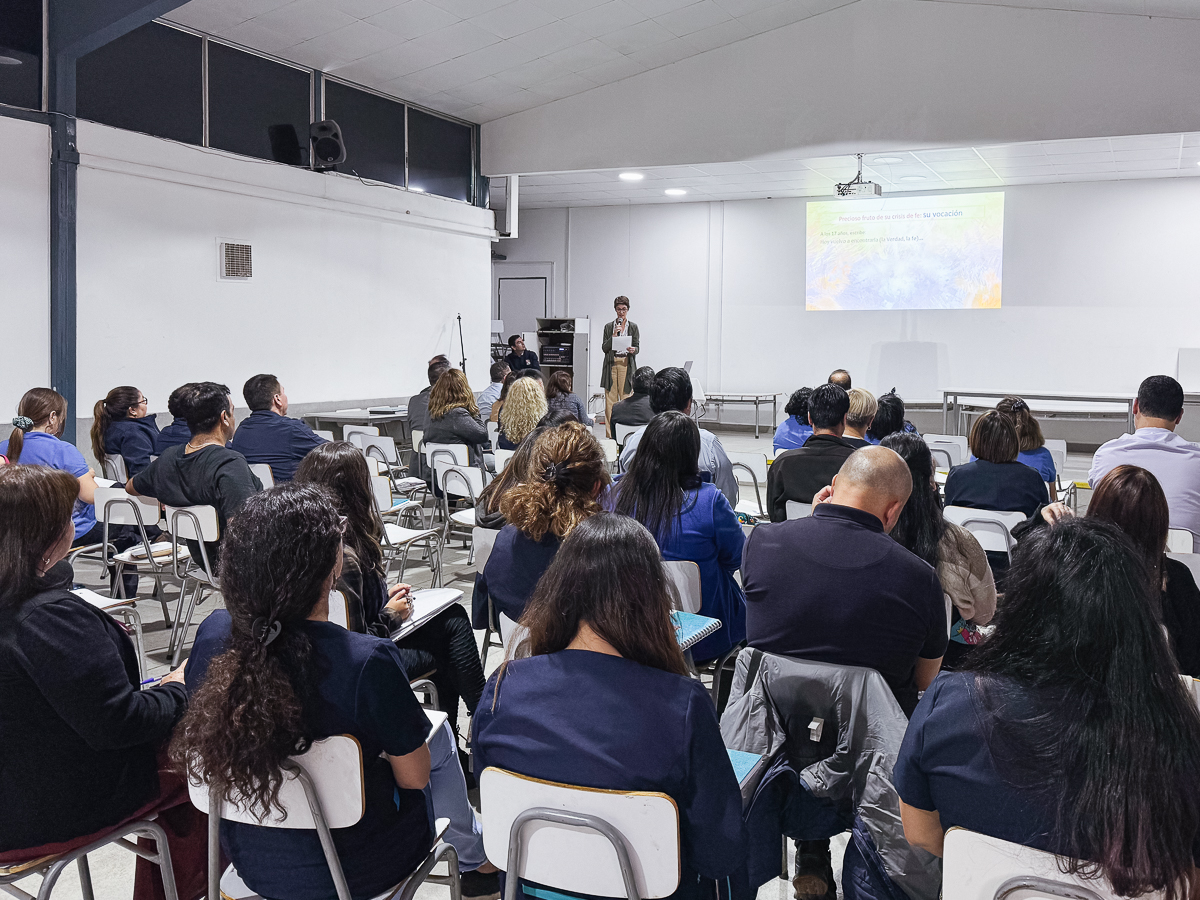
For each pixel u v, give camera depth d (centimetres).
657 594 130
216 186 710
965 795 114
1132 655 104
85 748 154
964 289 1171
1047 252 1125
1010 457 341
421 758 146
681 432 250
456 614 268
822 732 178
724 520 252
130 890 221
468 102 926
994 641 115
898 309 1208
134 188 655
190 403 330
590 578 129
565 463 227
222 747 128
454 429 543
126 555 385
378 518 230
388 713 139
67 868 229
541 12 754
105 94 639
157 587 422
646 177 1123
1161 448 308
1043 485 338
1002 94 784
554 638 133
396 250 895
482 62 833
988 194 1146
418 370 936
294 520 135
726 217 1298
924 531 225
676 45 859
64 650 146
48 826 152
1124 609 106
